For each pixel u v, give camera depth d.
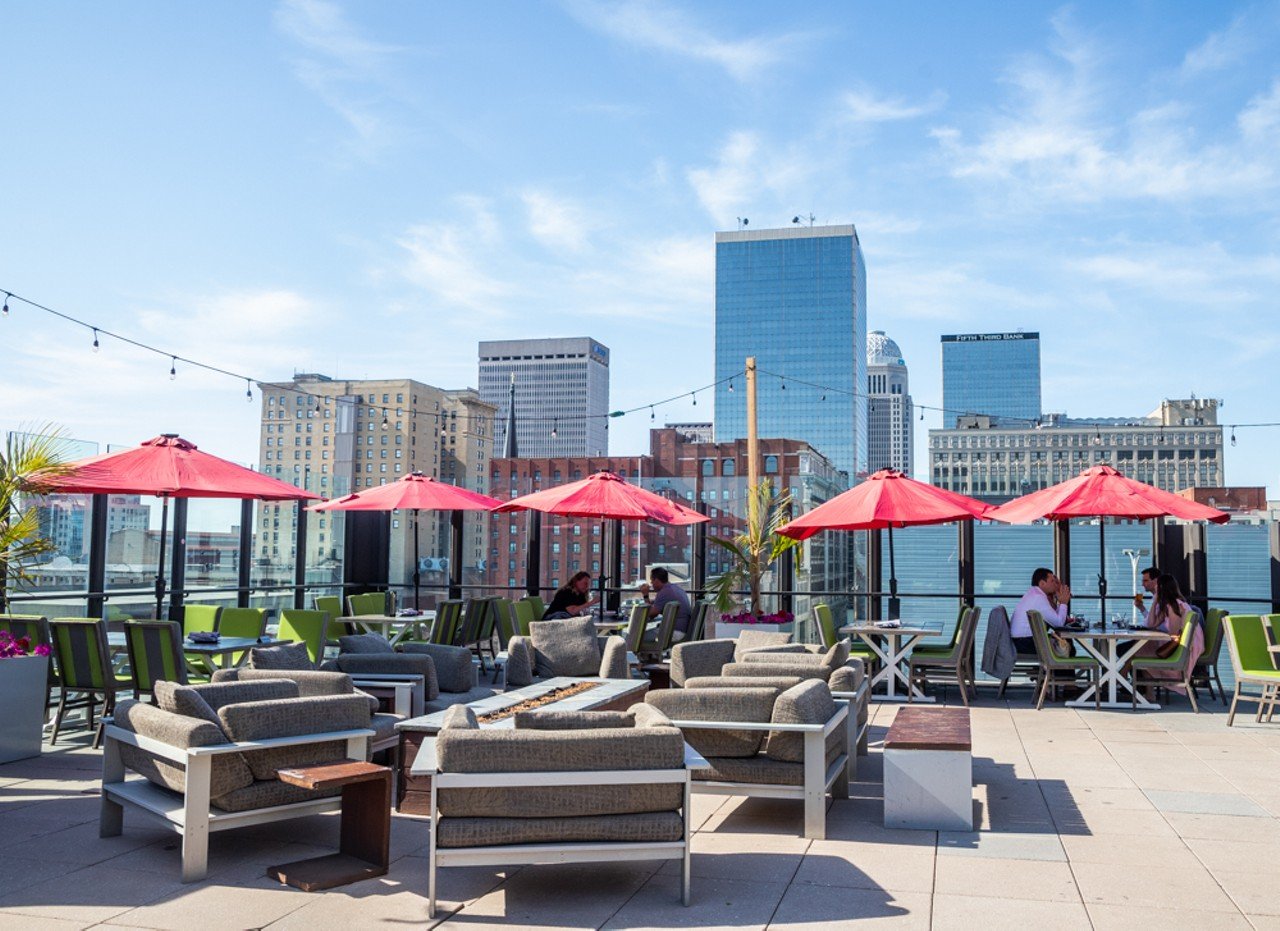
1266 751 8.55
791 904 4.71
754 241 172.50
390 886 4.99
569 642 10.05
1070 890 4.89
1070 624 11.68
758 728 5.90
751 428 14.70
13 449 8.57
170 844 5.65
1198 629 11.30
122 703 5.82
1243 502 18.66
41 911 4.58
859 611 14.80
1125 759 8.20
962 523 13.52
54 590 11.31
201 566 14.00
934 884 5.00
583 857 4.68
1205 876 5.11
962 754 6.09
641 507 12.59
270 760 5.38
